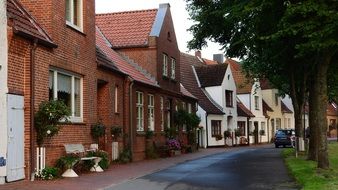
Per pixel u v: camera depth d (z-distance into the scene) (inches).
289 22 623.8
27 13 625.9
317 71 700.0
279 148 1686.8
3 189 492.1
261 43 794.8
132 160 991.0
